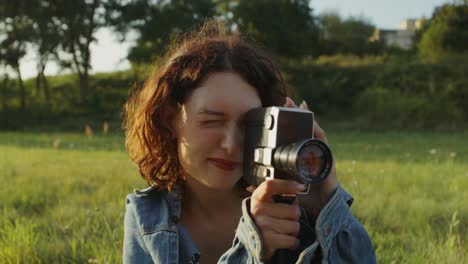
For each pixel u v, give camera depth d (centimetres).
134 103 262
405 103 3591
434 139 2461
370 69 4488
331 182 209
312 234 211
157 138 238
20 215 603
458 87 3656
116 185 759
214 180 217
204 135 214
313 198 213
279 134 184
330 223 202
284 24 4631
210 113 212
